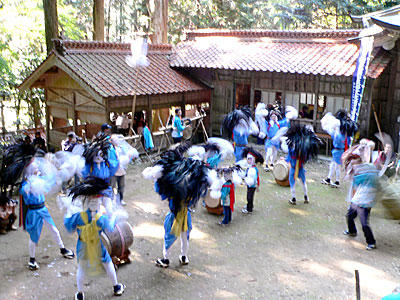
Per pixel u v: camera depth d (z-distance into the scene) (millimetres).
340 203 9758
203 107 17375
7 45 18156
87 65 13242
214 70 16219
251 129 11000
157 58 16266
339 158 10680
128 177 11766
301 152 9242
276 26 32656
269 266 6695
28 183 6215
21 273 6355
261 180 11594
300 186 11047
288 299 5711
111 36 38906
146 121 15062
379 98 13812
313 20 30922
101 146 7938
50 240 7609
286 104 14938
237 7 28344
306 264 6766
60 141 13930
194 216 8914
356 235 7945
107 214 5500
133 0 31578
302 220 8711
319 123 14227
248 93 16172
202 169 6309
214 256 7051
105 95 12234
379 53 13469
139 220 8648
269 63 14375
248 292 5902
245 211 9094
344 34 14508
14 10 19031
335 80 13727
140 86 13711
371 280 6242
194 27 28625
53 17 15336
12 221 7973
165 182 6195
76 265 6684
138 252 7164
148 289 5961
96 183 5523
